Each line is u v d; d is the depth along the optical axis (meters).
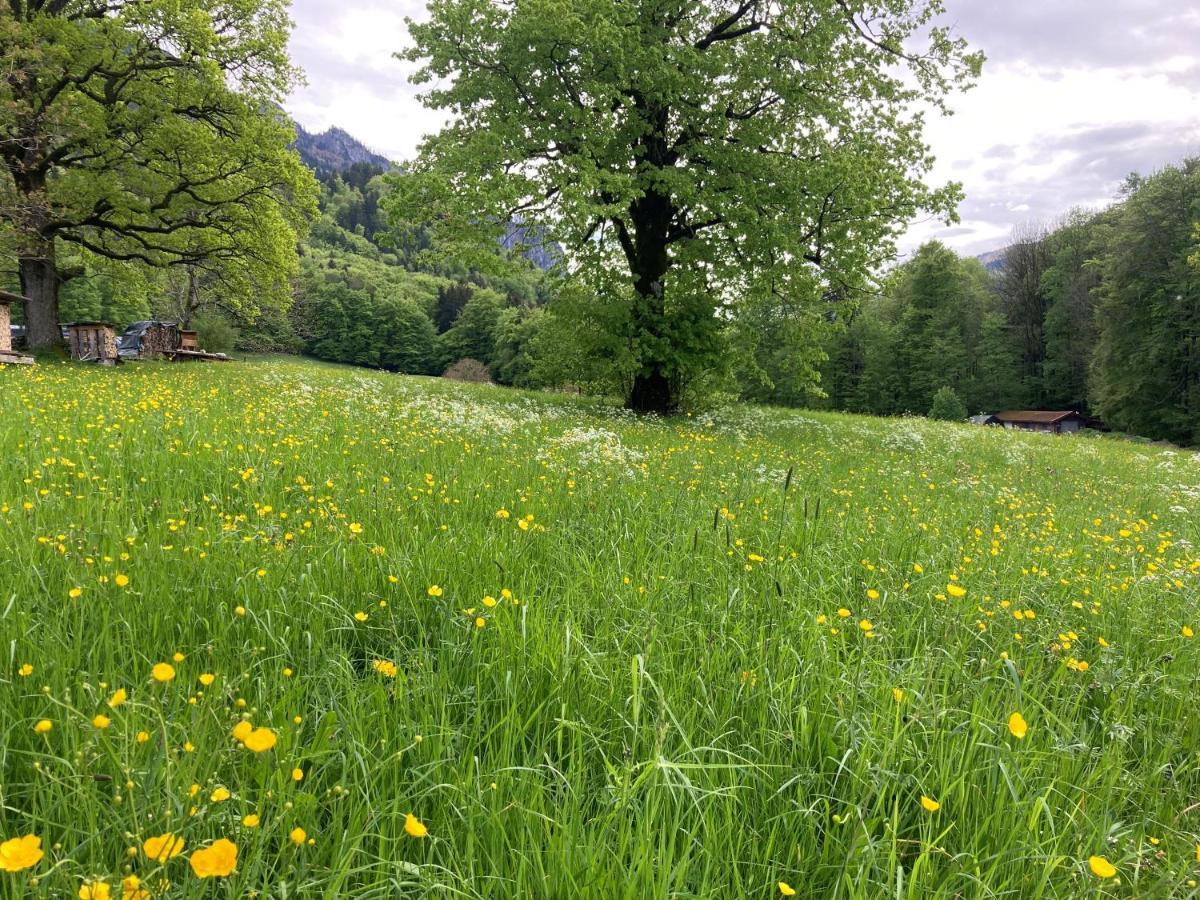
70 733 1.88
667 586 3.64
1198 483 13.13
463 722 2.36
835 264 17.33
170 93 21.73
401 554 3.58
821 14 16.69
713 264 18.28
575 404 19.55
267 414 8.92
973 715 2.46
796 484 7.83
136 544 3.42
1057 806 2.18
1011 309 70.62
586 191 14.38
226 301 30.86
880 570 4.38
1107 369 50.28
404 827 1.79
